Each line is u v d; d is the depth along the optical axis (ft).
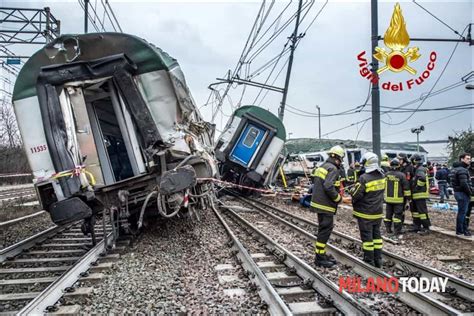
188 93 26.37
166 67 24.04
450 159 117.60
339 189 21.65
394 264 21.95
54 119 22.41
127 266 21.66
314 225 35.29
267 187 65.98
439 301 15.52
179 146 24.13
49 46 23.38
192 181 23.30
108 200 24.48
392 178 32.17
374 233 21.42
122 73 23.25
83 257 21.38
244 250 22.70
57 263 23.09
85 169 23.03
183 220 35.58
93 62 23.26
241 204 56.80
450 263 23.68
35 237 28.30
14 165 138.10
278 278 18.89
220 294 16.97
